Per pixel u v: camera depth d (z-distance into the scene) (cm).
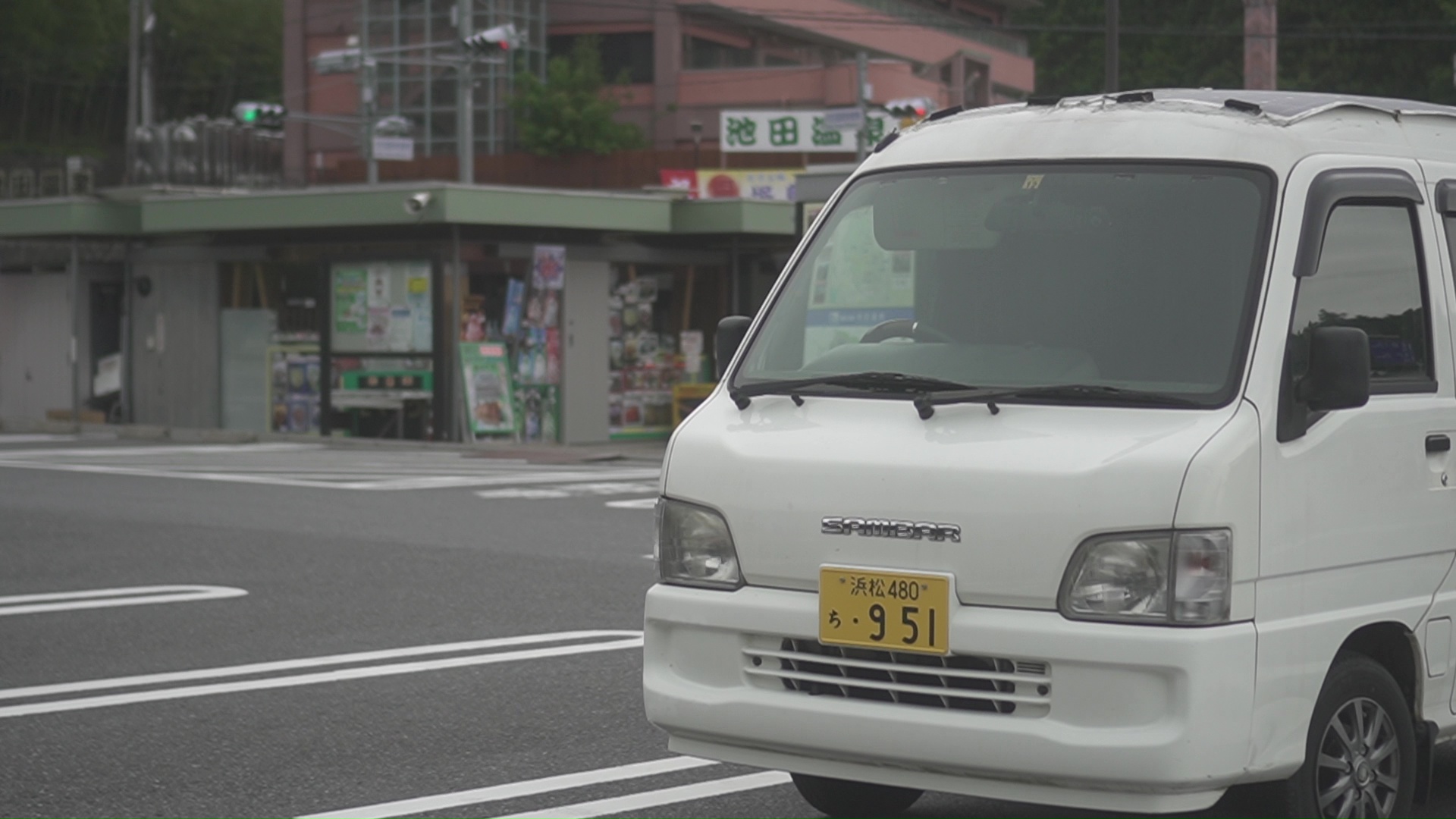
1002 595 557
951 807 724
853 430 602
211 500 2008
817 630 584
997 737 554
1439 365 657
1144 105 655
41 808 714
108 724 870
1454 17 5347
